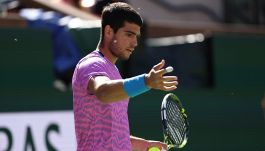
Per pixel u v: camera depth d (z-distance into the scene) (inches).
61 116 779.4
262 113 1003.9
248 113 985.5
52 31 861.8
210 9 1491.1
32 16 961.5
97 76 408.5
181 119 510.6
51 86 776.3
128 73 917.8
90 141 422.6
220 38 983.6
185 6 1456.7
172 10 1437.0
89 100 416.8
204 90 934.4
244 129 975.6
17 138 740.0
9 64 746.8
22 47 759.1
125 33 435.5
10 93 743.1
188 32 1199.6
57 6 1036.5
